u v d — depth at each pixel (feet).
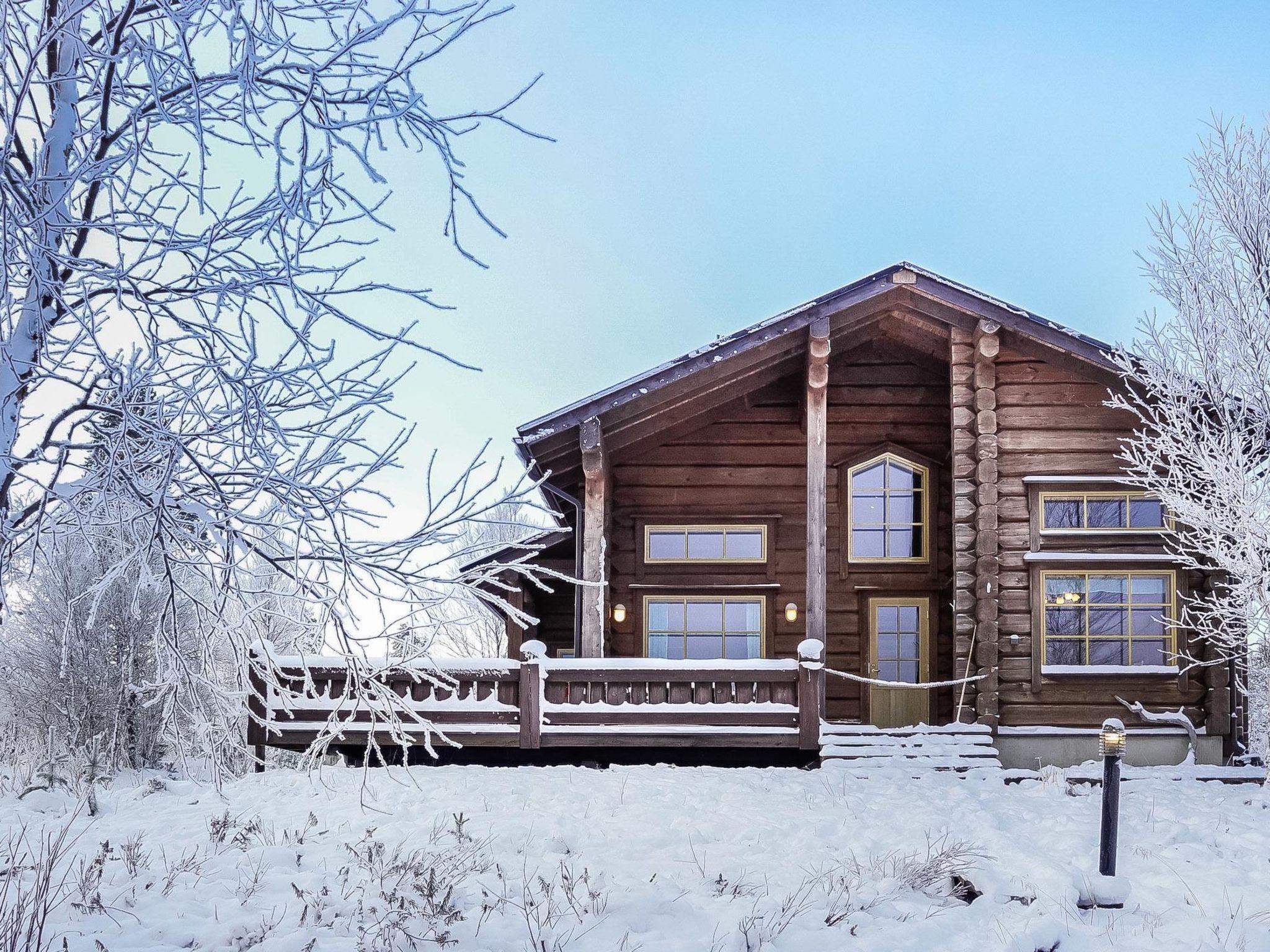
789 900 19.67
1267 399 40.52
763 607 50.31
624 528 50.96
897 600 50.14
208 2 12.26
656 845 24.82
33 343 13.94
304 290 13.21
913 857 23.25
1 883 20.42
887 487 50.88
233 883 21.29
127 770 55.16
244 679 16.42
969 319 45.68
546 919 19.04
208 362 13.50
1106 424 45.52
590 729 40.83
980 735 42.45
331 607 14.94
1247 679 45.57
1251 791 36.45
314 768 36.52
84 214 14.11
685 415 49.52
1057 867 21.62
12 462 13.73
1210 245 42.16
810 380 45.19
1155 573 44.88
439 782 33.65
